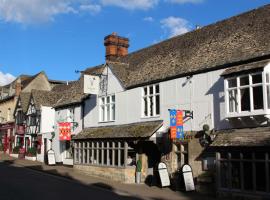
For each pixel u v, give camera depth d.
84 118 26.17
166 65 20.03
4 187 15.30
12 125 42.53
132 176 19.47
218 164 14.79
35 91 35.62
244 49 15.86
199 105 16.81
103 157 21.38
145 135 18.17
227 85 15.08
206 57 17.55
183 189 16.41
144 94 20.58
